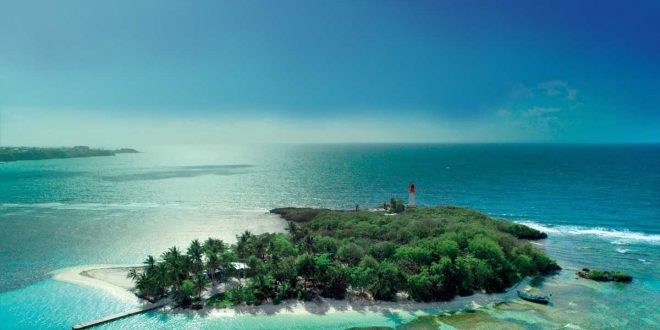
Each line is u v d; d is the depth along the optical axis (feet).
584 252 441.27
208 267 331.77
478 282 317.42
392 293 302.45
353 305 293.23
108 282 349.41
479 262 321.32
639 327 263.70
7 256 433.48
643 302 302.25
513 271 337.31
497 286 318.86
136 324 272.92
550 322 269.64
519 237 494.18
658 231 539.29
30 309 299.17
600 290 325.01
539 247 460.55
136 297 315.17
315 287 318.24
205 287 318.24
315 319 275.59
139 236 532.73
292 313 283.38
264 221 632.38
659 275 363.97
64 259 424.46
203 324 271.69
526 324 266.98
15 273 375.04
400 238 406.21
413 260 326.24
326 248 361.10
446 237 369.50
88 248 470.39
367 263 318.45
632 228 557.33
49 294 324.19
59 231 556.51
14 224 600.80
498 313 282.15
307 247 360.28
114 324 273.54
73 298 315.99
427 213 541.75
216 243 353.51
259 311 286.05
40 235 531.91
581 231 540.93
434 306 291.58
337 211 641.81
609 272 355.36
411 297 300.20
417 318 275.18
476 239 355.36
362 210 645.10
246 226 597.93
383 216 524.52
